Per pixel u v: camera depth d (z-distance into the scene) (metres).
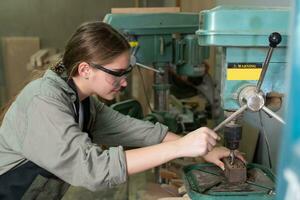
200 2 2.87
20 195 1.25
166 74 2.02
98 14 4.20
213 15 1.03
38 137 1.06
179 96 2.81
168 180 1.76
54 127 1.05
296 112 0.42
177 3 3.50
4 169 1.22
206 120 2.39
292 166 0.43
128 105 2.10
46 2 4.12
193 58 1.95
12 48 4.10
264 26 1.02
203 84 2.65
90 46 1.10
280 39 0.93
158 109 2.06
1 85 4.15
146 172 2.02
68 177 1.05
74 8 4.16
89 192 1.89
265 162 1.70
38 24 4.16
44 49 4.11
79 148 1.03
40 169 1.22
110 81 1.16
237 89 1.07
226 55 1.07
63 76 1.21
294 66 0.42
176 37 1.95
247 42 1.02
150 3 4.12
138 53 1.89
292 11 0.43
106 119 1.46
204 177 1.17
